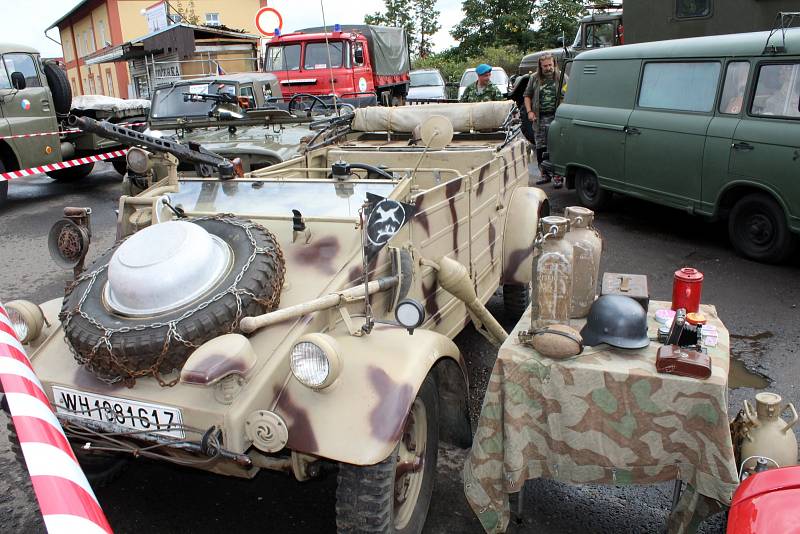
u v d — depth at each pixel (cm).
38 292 727
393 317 352
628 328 277
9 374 226
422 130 501
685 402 259
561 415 279
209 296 288
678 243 797
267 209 388
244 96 997
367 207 300
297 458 276
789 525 210
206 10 3150
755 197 702
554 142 972
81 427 289
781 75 663
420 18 4622
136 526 340
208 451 261
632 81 831
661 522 331
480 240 472
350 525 273
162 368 277
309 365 263
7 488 380
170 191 420
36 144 1143
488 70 1052
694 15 1020
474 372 497
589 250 302
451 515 342
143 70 1947
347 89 1410
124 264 294
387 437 259
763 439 284
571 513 339
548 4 3819
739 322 566
